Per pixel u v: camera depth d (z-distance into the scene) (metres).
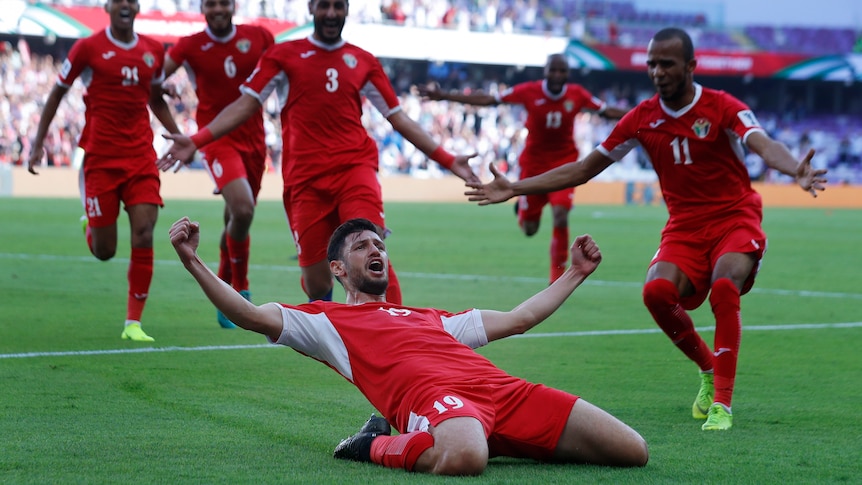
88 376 7.30
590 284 14.62
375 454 4.84
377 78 8.57
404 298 12.48
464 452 4.52
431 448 4.60
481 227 26.47
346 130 8.52
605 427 4.85
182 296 12.23
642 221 30.86
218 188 10.15
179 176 37.34
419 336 5.06
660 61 6.62
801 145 49.59
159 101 10.12
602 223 29.66
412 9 45.31
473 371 4.94
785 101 51.53
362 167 8.49
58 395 6.61
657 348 9.20
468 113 46.28
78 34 38.81
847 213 40.00
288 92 8.48
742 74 45.97
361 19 43.91
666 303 6.61
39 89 39.59
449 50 43.41
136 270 9.13
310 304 5.21
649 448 5.48
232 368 7.79
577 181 7.01
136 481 4.53
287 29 41.59
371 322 5.15
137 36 9.50
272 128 41.28
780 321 11.36
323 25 8.40
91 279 13.66
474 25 46.31
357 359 5.06
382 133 42.94
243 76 10.27
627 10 50.44
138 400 6.55
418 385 4.82
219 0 10.05
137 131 9.38
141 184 9.29
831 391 7.38
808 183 5.80
